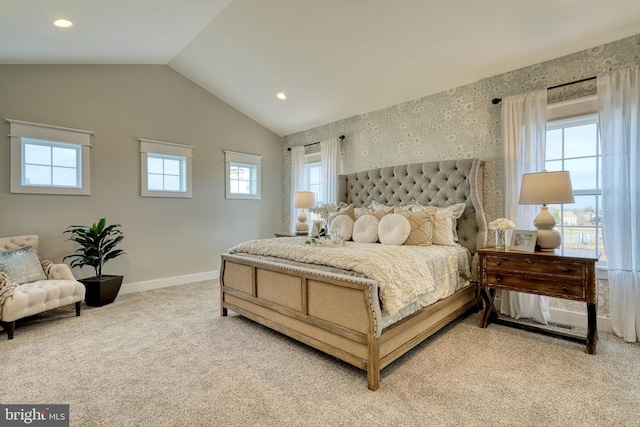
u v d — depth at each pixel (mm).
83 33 3143
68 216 3791
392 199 4176
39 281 3133
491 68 3307
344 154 4969
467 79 3539
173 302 3770
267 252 2881
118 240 3787
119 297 3986
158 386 1932
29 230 3533
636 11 2414
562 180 2512
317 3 3010
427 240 3148
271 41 3682
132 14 3027
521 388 1889
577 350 2396
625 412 1658
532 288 2559
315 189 5590
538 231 2703
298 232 4949
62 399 1793
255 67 4254
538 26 2705
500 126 3371
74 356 2336
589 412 1657
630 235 2541
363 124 4688
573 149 2990
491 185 3439
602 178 2664
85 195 3910
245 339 2662
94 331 2832
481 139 3514
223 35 3785
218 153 5211
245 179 5637
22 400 1784
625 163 2555
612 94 2619
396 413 1666
